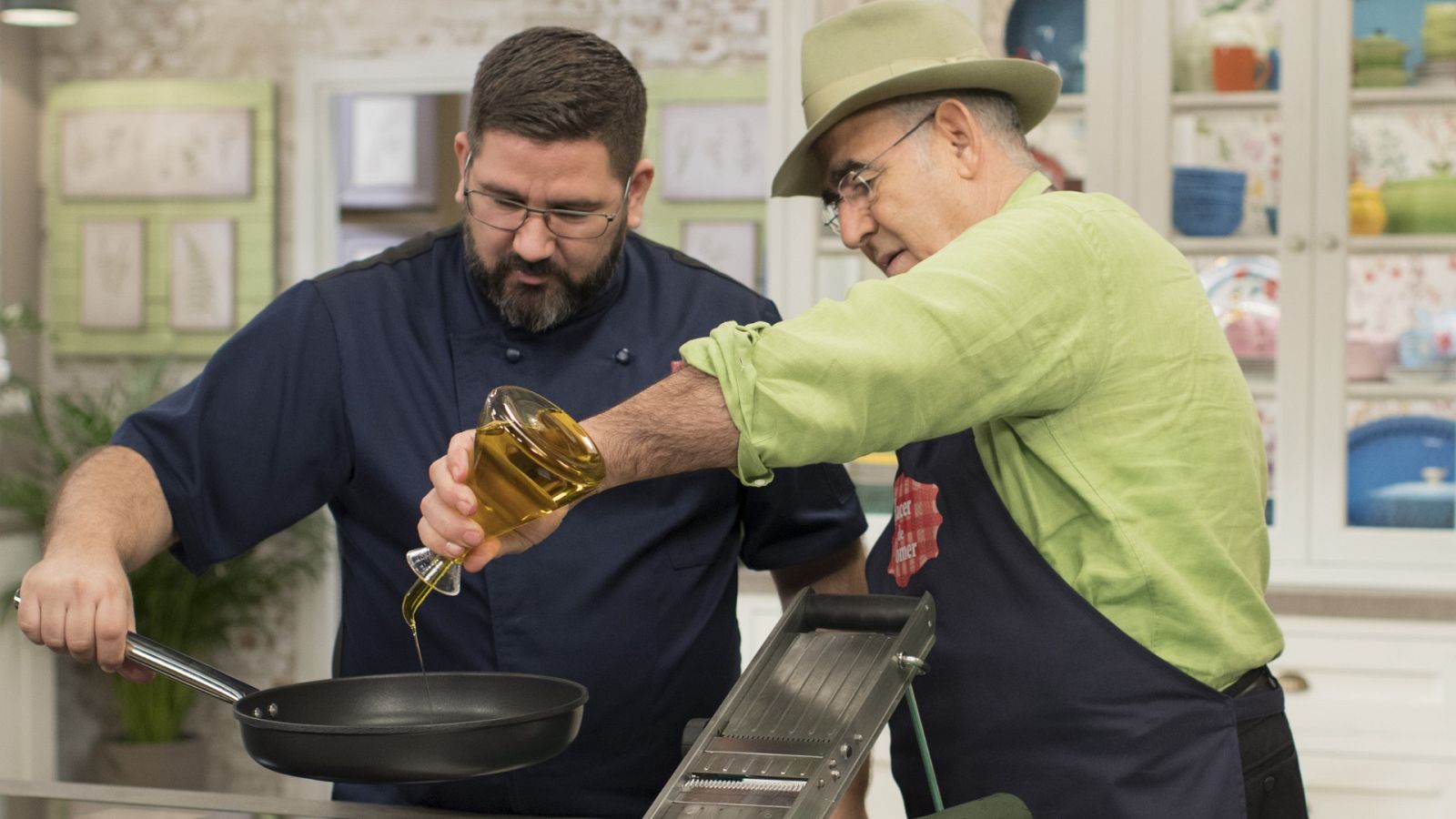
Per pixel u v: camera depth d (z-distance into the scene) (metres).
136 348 4.94
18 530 3.83
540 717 0.98
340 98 5.54
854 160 1.40
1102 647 1.26
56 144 4.97
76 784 1.33
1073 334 1.18
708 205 4.64
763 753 1.05
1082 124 3.19
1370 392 3.08
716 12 4.61
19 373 4.92
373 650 1.55
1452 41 3.04
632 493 1.50
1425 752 2.84
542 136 1.35
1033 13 3.19
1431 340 3.10
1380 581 3.06
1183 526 1.24
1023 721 1.28
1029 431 1.26
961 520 1.34
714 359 1.07
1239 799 1.24
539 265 1.42
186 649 4.52
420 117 5.52
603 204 1.40
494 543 1.08
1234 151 3.18
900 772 1.44
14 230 4.90
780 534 1.63
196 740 4.64
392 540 1.53
